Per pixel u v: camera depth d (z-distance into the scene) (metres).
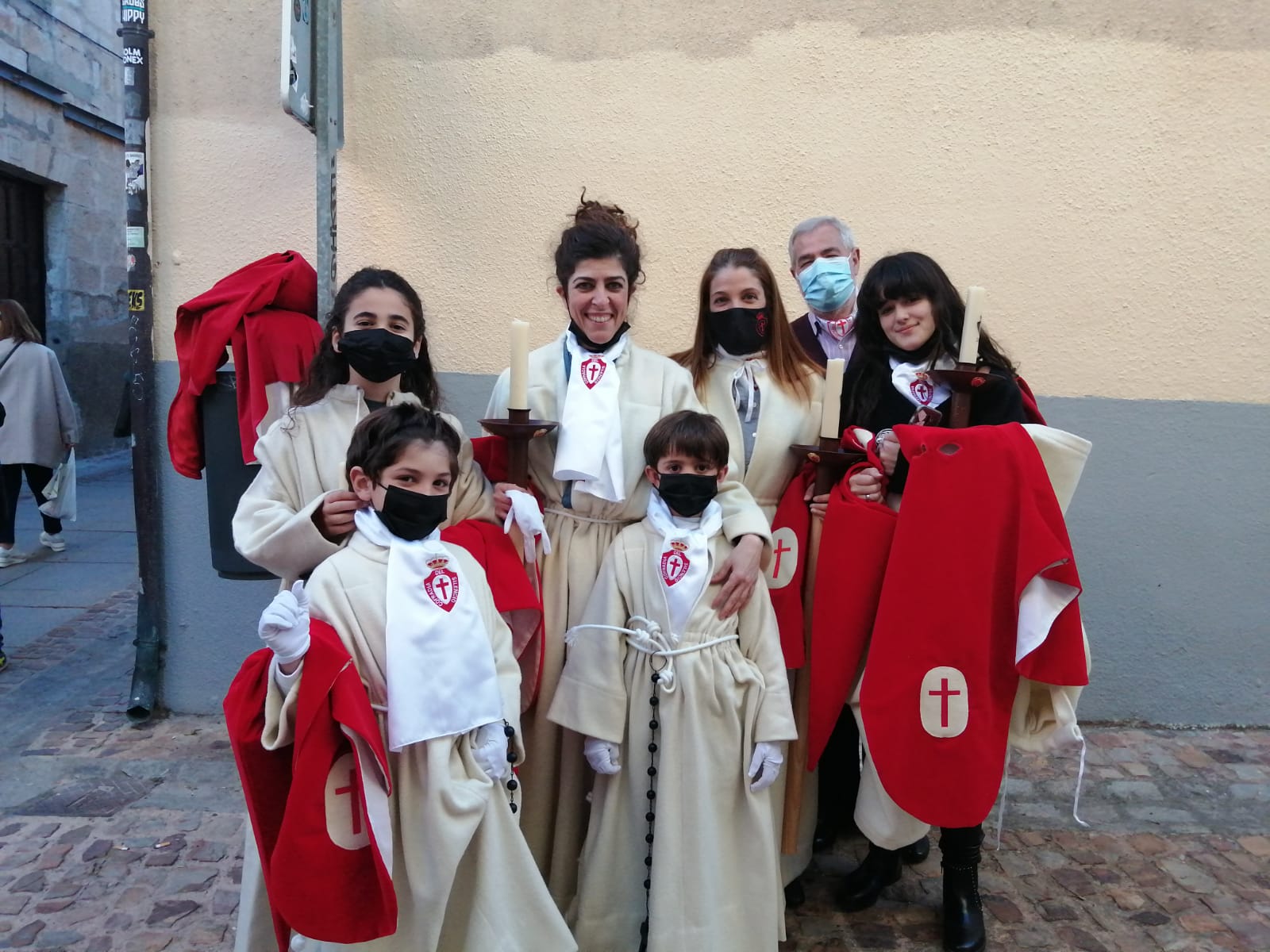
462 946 1.87
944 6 3.57
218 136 3.67
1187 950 2.47
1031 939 2.51
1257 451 3.75
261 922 2.01
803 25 3.60
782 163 3.65
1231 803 3.29
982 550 2.21
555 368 2.43
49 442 6.20
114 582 5.74
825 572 2.38
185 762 3.42
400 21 3.62
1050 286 3.69
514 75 3.63
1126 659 3.87
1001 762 2.27
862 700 2.27
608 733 2.16
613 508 2.33
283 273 2.75
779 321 2.56
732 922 2.12
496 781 1.88
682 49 3.62
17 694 4.03
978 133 3.62
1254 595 3.82
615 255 2.28
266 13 3.61
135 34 3.56
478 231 3.69
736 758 2.17
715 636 2.19
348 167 3.67
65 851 2.83
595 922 2.21
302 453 2.15
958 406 2.29
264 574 2.91
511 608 2.09
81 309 9.87
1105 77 3.58
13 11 8.30
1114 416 3.74
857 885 2.66
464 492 2.22
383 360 2.09
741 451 2.51
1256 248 3.64
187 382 2.80
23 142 8.67
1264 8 3.52
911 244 3.68
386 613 1.85
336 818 1.74
